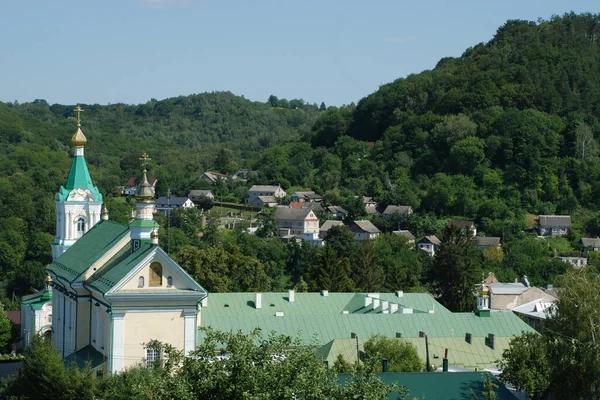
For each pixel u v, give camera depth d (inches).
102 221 4790.8
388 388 2345.0
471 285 7534.5
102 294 3725.4
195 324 3796.8
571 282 4163.4
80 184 5551.2
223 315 4785.9
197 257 6776.6
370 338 4200.3
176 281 3772.1
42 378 3454.7
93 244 4500.5
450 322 4800.7
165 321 3757.4
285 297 5315.0
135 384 2576.3
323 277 7298.2
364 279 7800.2
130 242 4138.8
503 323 4825.3
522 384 3565.5
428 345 4338.1
